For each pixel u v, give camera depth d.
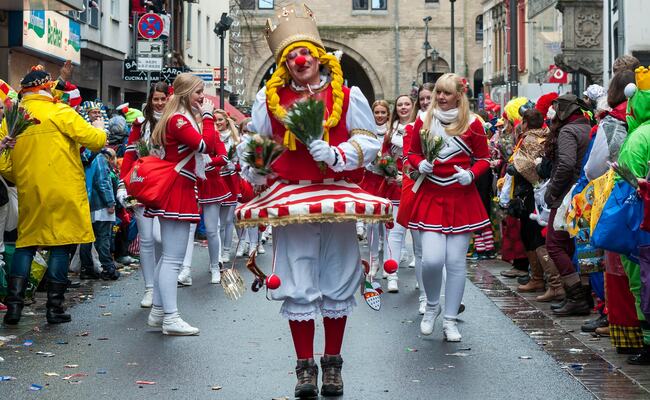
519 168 10.70
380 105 12.20
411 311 9.95
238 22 56.81
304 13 6.60
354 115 6.48
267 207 6.28
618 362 7.45
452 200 8.27
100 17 25.30
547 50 39.09
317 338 8.46
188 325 8.60
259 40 68.19
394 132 10.98
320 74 6.66
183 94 8.52
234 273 6.85
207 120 8.55
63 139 9.20
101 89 25.89
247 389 6.66
